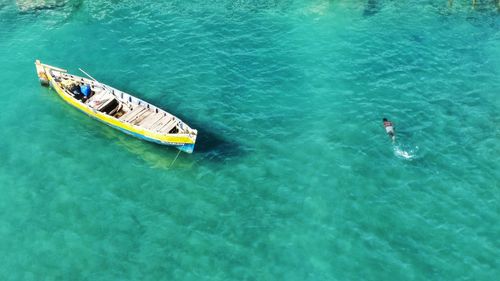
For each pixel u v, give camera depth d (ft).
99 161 134.00
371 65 166.71
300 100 152.87
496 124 141.38
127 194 124.36
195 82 161.07
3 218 118.62
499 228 113.91
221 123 144.97
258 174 128.77
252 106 151.23
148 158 134.62
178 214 118.93
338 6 197.88
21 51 176.76
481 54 170.09
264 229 115.03
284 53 173.58
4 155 135.64
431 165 129.70
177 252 110.52
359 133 140.05
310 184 125.59
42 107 152.76
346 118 145.38
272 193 123.54
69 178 128.98
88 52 175.94
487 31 181.68
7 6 200.95
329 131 141.18
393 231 113.70
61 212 120.06
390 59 169.27
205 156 134.10
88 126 145.89
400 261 107.55
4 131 143.64
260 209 119.75
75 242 113.19
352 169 129.29
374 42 177.88
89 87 148.97
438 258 107.86
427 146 135.13
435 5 197.98
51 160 134.31
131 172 130.41
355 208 119.24
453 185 124.16
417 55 170.71
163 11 198.08
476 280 103.45
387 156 132.57
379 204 120.06
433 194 122.01
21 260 109.70
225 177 128.06
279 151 135.44
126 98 147.74
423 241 111.45
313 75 162.91
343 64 167.53
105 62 171.01
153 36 183.52
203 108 150.61
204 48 176.55
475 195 121.60
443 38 178.91
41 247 112.37
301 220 116.78
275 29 186.19
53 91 159.43
